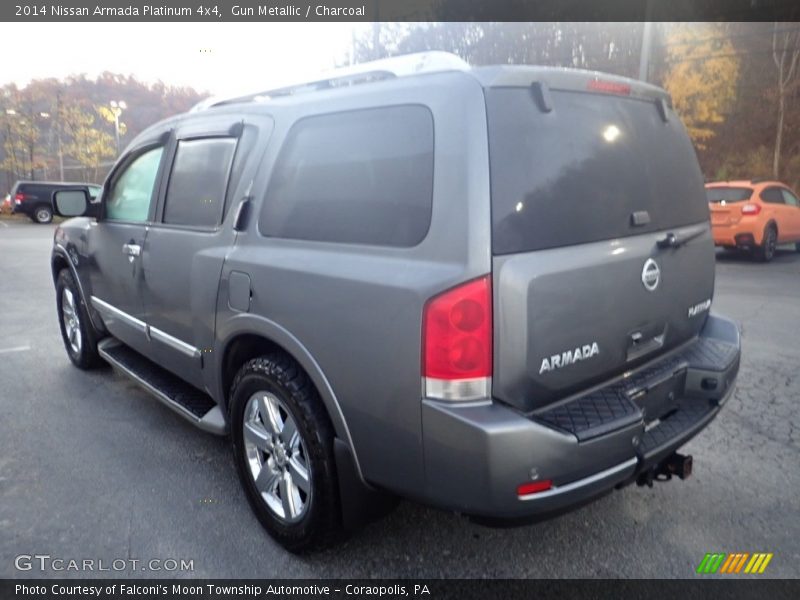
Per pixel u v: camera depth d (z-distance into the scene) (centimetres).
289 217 271
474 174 206
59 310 548
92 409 444
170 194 357
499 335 206
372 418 229
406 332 213
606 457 219
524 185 216
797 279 1001
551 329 220
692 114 2094
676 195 293
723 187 1219
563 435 208
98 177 4744
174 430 409
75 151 4691
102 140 4750
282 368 263
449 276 205
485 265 204
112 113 4894
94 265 451
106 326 463
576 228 233
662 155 287
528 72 224
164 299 355
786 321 698
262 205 285
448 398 207
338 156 253
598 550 281
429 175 218
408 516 307
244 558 276
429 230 215
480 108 211
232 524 302
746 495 327
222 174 316
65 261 521
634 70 1984
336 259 242
